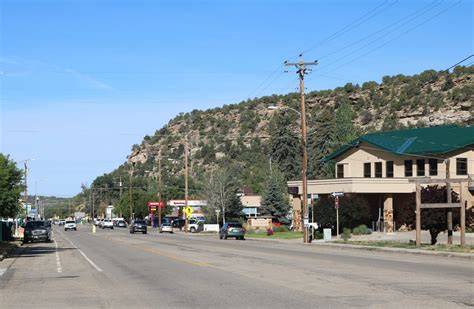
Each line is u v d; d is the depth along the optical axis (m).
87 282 17.62
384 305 12.05
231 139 167.75
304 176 44.53
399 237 46.72
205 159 162.88
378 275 18.28
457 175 55.06
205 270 20.86
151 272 20.47
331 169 96.50
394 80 150.25
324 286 15.48
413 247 32.62
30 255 31.73
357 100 149.00
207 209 87.75
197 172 150.50
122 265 23.81
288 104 162.50
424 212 33.31
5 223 48.09
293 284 16.08
